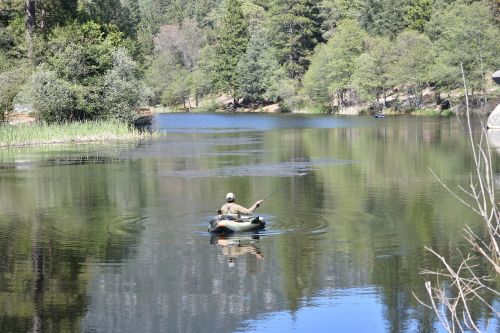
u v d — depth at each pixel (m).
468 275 15.10
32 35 65.81
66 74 62.50
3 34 69.50
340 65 120.25
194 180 31.31
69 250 17.86
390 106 115.06
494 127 65.88
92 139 57.75
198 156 43.22
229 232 19.64
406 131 65.75
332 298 13.84
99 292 14.35
